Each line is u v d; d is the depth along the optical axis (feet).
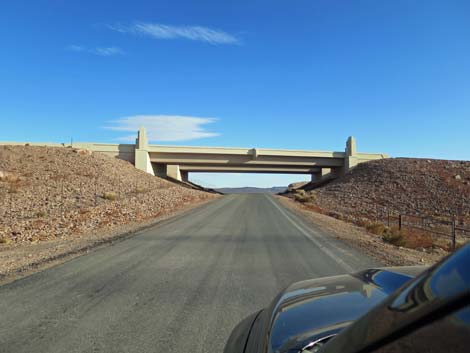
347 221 96.43
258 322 9.37
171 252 36.83
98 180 161.68
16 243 52.70
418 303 3.34
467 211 159.94
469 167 257.75
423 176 239.50
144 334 16.06
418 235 59.31
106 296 21.81
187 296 21.80
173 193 168.76
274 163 291.58
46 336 15.85
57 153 202.39
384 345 3.45
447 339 2.92
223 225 62.18
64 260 33.06
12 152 192.75
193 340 15.42
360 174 275.39
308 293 8.71
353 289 8.41
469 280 2.96
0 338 15.67
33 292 22.65
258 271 28.37
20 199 108.47
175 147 273.75
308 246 41.01
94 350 14.48
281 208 111.75
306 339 6.50
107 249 38.70
